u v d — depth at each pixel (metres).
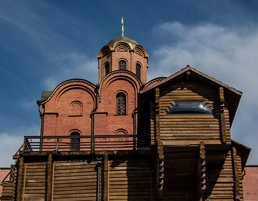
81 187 29.12
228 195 28.36
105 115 41.31
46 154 29.64
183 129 27.67
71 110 41.97
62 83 42.50
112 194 28.80
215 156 27.50
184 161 27.61
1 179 41.09
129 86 42.59
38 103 42.03
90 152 29.58
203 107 28.23
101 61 47.19
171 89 28.83
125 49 46.56
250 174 40.00
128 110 41.72
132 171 29.27
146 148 30.98
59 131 41.22
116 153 29.52
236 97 28.39
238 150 29.44
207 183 28.53
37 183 29.31
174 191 28.67
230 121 31.03
